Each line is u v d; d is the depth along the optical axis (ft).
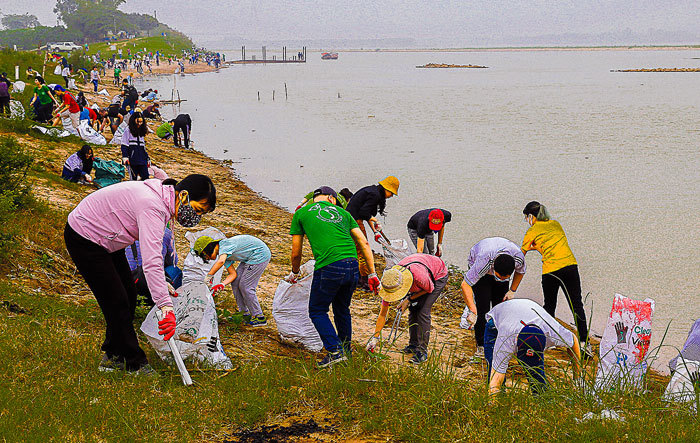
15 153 28.40
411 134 88.58
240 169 61.62
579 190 51.24
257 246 21.75
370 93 177.37
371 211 28.68
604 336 17.98
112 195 14.94
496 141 80.94
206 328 17.53
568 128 94.43
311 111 123.34
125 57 327.88
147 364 16.39
